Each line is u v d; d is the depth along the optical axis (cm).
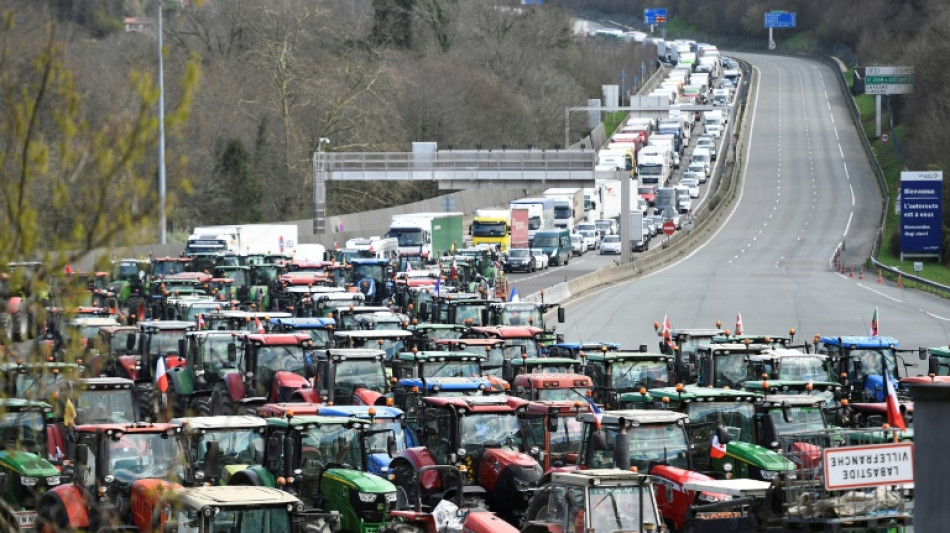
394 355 12700
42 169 4625
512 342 13762
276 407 9600
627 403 10088
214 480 8531
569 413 9444
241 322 15200
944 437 4162
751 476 8725
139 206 4684
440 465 8638
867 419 9912
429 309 18575
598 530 7225
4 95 4666
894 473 6244
